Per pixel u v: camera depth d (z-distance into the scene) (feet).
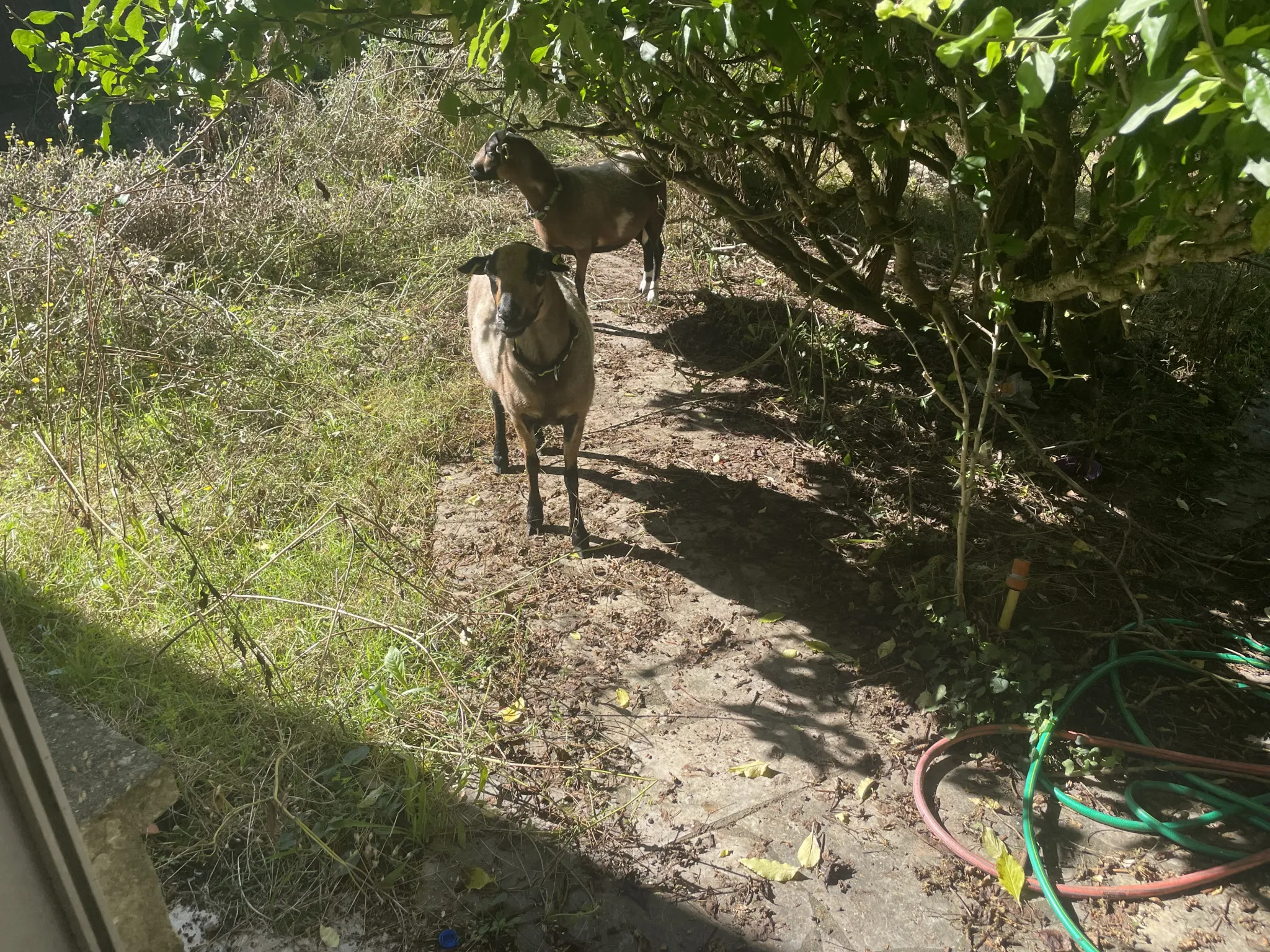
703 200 27.53
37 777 3.29
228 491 14.88
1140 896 9.34
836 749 11.26
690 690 12.14
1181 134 6.42
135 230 21.74
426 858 9.66
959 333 18.66
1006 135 9.87
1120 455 17.67
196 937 8.83
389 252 25.05
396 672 11.06
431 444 17.40
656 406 19.45
